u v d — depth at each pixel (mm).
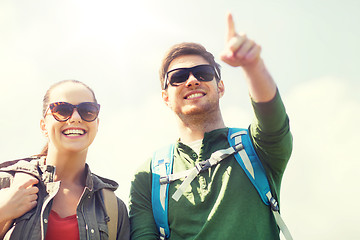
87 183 3588
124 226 3754
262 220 3385
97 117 3701
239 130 3852
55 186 3371
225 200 3406
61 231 3248
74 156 3582
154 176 3838
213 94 3904
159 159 3965
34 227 3174
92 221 3406
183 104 3896
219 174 3572
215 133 3812
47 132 3717
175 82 3928
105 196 3699
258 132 3312
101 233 3426
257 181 3494
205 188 3537
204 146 3764
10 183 3436
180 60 4059
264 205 3461
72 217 3369
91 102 3619
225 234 3258
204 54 4109
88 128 3629
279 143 3271
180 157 3863
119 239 3668
